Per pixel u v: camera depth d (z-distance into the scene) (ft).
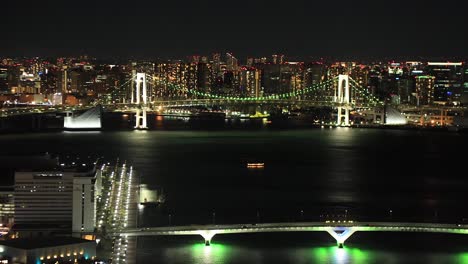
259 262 648.38
